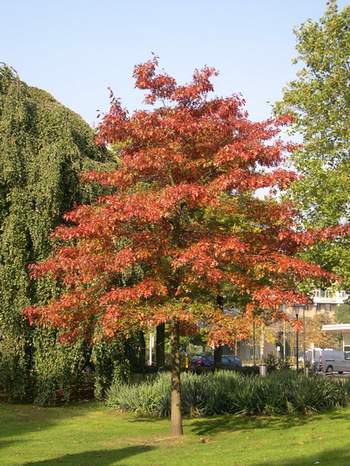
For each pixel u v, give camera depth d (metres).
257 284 10.20
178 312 9.76
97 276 10.62
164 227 10.56
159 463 8.59
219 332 9.76
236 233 10.58
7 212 16.80
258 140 10.61
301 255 16.41
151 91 11.15
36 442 11.14
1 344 16.30
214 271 9.45
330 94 18.75
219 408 14.47
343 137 18.48
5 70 18.64
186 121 10.49
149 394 15.20
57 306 10.80
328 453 8.55
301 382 15.25
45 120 17.73
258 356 55.09
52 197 16.31
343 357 46.44
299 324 10.09
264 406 14.38
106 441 11.20
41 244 16.17
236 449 9.58
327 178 17.95
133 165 10.38
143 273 12.29
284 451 9.03
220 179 9.86
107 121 10.75
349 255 16.80
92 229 10.04
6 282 16.06
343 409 14.89
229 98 11.07
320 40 19.12
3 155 16.47
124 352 17.69
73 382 16.77
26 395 16.97
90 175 11.22
